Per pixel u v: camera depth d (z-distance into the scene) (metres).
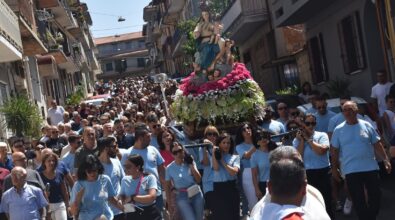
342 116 9.81
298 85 25.88
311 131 9.00
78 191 7.55
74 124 17.55
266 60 30.19
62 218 9.54
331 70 21.33
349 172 8.29
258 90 12.06
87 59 64.69
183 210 8.68
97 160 7.61
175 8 58.06
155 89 33.59
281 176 3.44
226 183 8.66
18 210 8.70
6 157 10.76
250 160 8.88
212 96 11.73
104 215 7.63
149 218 7.88
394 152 7.05
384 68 17.59
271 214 3.43
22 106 17.62
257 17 27.38
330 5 19.77
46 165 9.49
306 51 25.17
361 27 18.02
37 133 17.64
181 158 8.74
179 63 65.31
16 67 23.64
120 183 8.66
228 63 12.35
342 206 10.50
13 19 18.17
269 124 11.41
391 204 10.03
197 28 12.55
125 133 12.12
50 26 37.06
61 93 40.66
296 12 20.00
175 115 12.38
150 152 9.12
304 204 3.48
